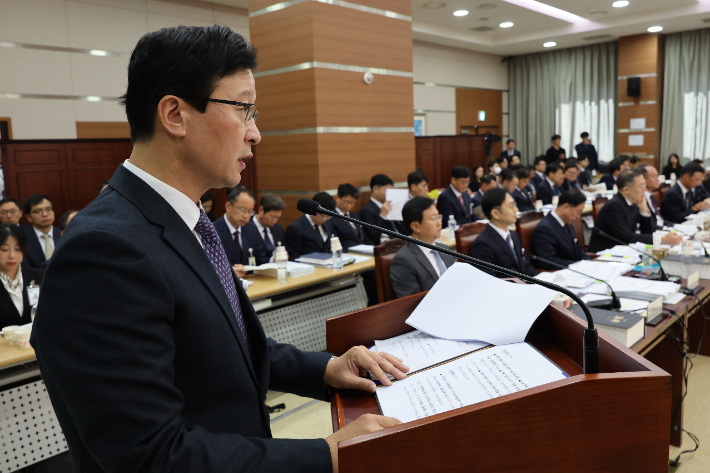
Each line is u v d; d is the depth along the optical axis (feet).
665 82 34.14
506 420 1.75
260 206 13.04
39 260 13.30
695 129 33.55
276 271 10.34
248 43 2.29
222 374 2.20
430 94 35.53
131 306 1.83
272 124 15.37
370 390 2.46
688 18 29.63
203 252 2.28
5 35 18.79
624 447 1.81
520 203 21.47
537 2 28.63
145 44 2.18
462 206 19.45
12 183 16.34
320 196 13.56
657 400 1.80
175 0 22.90
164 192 2.23
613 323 5.68
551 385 1.78
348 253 12.86
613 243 13.19
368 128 15.57
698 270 8.23
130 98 2.22
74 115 20.62
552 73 38.60
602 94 36.86
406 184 16.83
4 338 7.29
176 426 1.85
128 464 1.73
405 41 16.39
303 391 2.78
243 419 2.29
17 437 6.59
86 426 1.74
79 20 20.44
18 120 19.29
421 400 2.27
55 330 1.77
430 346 2.84
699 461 6.87
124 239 1.91
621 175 13.32
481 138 30.76
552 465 1.78
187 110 2.15
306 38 14.14
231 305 2.42
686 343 7.03
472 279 3.20
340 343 3.12
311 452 1.96
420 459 1.74
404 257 8.21
